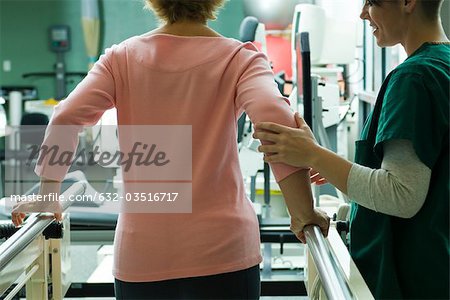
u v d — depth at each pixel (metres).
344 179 1.19
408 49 1.30
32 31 8.41
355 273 1.34
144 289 1.29
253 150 3.34
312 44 3.98
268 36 5.03
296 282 2.93
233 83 1.26
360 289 1.27
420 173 1.15
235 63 1.27
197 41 1.28
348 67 4.61
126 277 1.29
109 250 3.48
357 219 1.36
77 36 8.44
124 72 1.29
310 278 1.94
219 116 1.26
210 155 1.26
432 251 1.23
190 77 1.26
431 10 1.26
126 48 1.31
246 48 1.30
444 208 1.21
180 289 1.29
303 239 1.39
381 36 1.31
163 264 1.27
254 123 1.23
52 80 8.50
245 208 1.32
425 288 1.25
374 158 1.32
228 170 1.28
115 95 1.30
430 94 1.18
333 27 4.09
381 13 1.27
